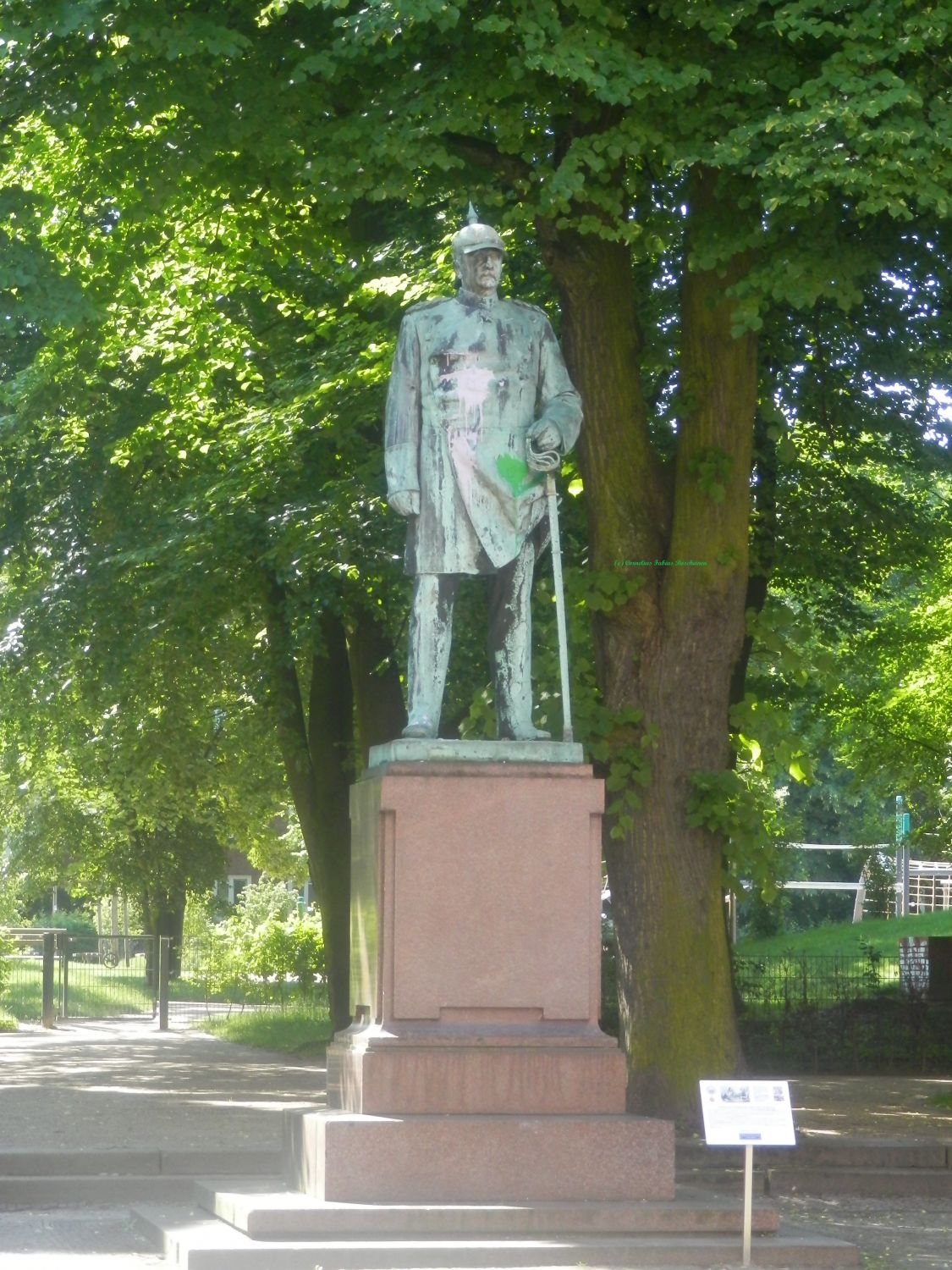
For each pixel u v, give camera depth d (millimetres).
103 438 21297
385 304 17250
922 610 25484
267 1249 8742
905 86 11984
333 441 18672
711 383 14172
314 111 13602
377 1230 9070
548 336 10898
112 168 14539
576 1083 9711
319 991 34969
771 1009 22672
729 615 14172
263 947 35094
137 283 18188
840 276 12727
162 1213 10250
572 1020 9891
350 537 17969
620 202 13234
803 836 51781
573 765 10133
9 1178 11711
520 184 13578
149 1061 22031
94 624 21234
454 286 15984
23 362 21688
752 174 12258
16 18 12859
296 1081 18797
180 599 19781
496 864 9938
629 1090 13594
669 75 12422
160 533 19609
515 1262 8852
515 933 9906
